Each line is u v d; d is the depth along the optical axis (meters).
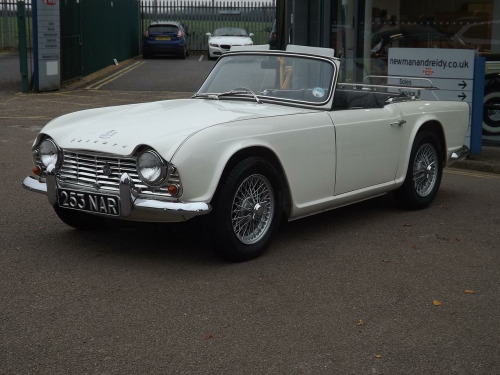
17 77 20.42
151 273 4.95
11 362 3.61
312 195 5.62
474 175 8.99
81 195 5.02
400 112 6.46
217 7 34.28
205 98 6.29
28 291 4.59
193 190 4.71
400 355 3.76
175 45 28.52
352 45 12.97
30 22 18.58
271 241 5.39
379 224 6.41
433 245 5.78
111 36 25.20
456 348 3.86
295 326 4.11
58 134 5.25
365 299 4.55
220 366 3.60
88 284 4.73
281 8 15.72
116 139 4.91
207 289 4.66
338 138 5.75
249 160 5.02
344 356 3.74
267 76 6.17
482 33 11.49
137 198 4.81
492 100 10.58
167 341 3.88
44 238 5.77
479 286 4.84
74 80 19.89
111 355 3.71
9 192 7.36
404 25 12.42
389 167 6.39
